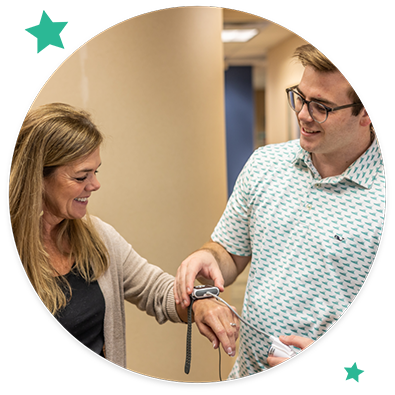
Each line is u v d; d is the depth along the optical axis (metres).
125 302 1.71
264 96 6.16
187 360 1.11
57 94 1.49
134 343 1.74
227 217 1.21
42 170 0.96
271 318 1.10
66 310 1.01
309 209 1.05
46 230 1.03
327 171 1.03
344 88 0.90
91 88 1.55
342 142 0.96
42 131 0.95
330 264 1.01
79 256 1.06
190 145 1.82
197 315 1.11
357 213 0.99
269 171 1.11
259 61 5.39
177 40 1.75
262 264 1.12
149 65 1.69
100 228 1.15
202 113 1.86
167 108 1.74
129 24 1.62
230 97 5.70
